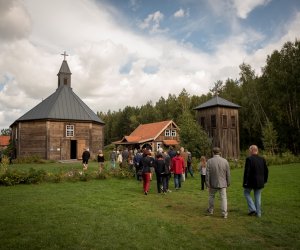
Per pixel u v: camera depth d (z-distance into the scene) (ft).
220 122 138.00
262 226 28.19
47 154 122.83
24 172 59.00
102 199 41.50
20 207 35.68
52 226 27.68
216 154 32.73
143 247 22.49
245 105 188.24
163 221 29.68
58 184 57.72
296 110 164.25
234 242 23.93
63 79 146.30
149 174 47.52
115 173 69.05
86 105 149.28
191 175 70.18
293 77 159.74
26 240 23.84
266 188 50.88
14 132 144.87
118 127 356.18
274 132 150.10
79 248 22.26
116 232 25.95
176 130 171.94
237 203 39.22
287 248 22.72
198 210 35.19
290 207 36.19
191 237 24.97
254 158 31.99
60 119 126.72
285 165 102.17
